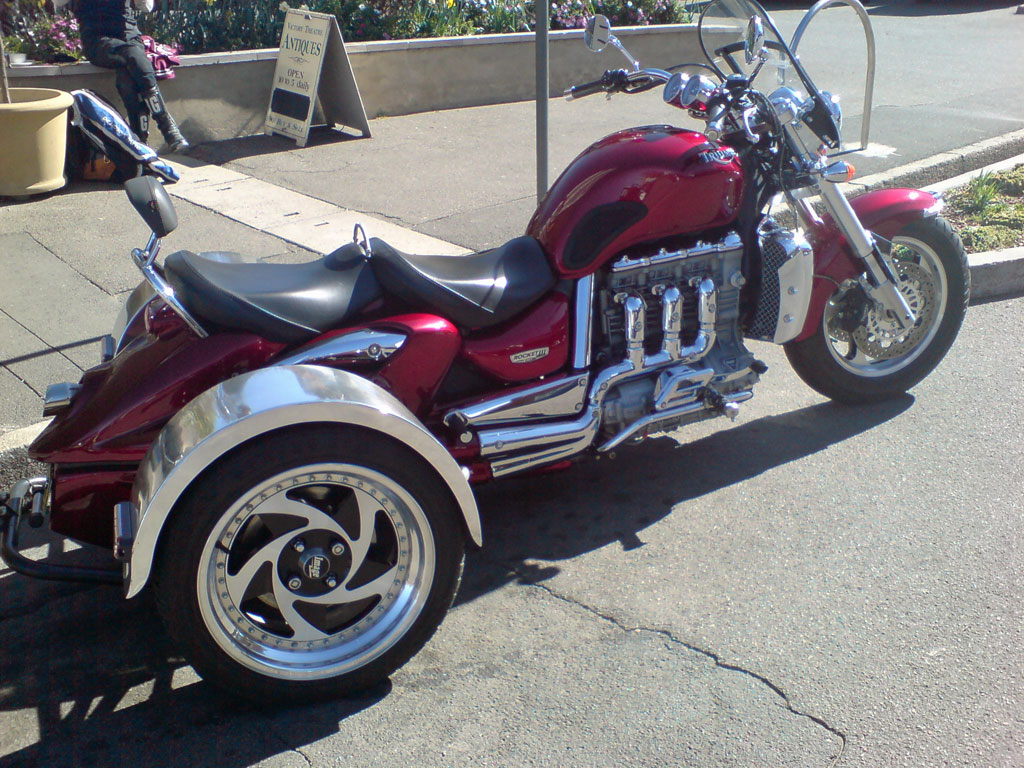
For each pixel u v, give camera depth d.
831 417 4.37
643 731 2.71
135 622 3.27
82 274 5.84
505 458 3.38
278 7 10.07
